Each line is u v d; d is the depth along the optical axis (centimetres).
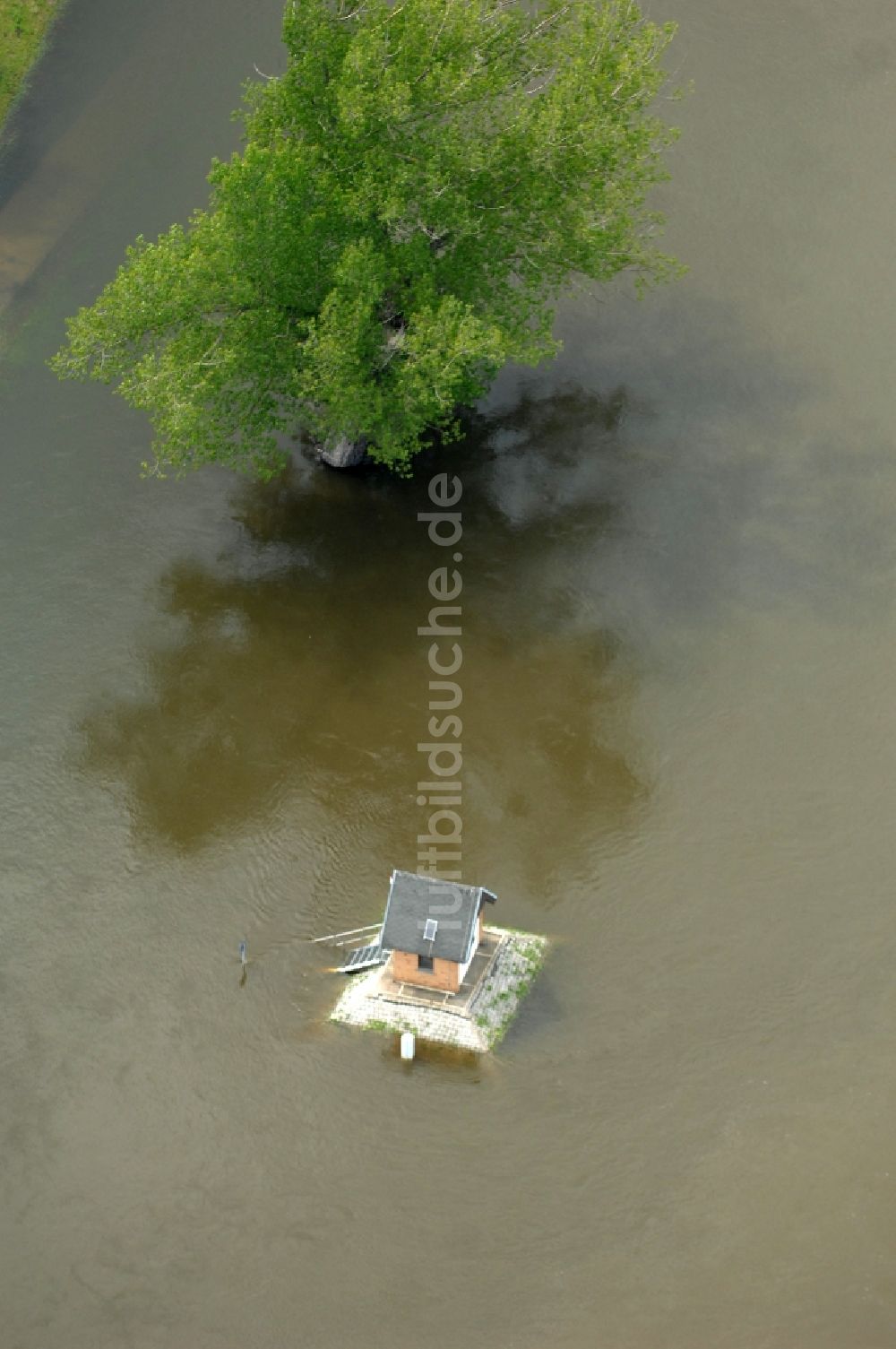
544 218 9462
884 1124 7556
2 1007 8106
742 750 9081
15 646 9688
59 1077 7825
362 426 9375
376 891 8544
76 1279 7131
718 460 10512
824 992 8050
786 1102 7650
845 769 8975
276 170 8900
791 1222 7238
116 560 10094
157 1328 6969
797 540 10075
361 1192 7381
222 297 9012
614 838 8719
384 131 9075
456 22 8994
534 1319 6962
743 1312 6956
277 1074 7806
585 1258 7150
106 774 9088
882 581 9856
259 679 9519
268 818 8881
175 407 8888
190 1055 7894
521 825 8806
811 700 9294
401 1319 6975
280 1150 7538
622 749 9119
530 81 9769
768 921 8350
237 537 10206
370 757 9138
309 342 8906
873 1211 7262
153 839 8800
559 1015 7975
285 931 8381
